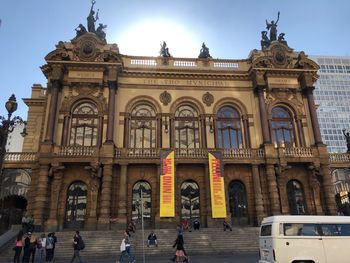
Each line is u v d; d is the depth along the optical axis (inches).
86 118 1429.6
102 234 1105.4
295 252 542.6
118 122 1428.4
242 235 1132.5
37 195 1234.6
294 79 1565.0
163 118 1460.4
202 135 1453.0
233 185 1398.9
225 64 1605.6
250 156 1387.8
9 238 1040.8
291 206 1391.5
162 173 1305.4
